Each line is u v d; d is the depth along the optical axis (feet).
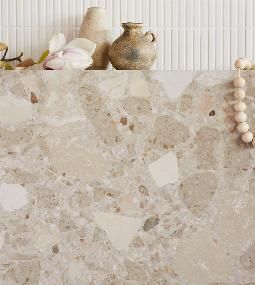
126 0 5.09
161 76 4.27
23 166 4.24
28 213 4.24
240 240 4.28
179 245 4.26
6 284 4.23
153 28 5.12
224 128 4.29
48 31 5.09
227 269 4.27
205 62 5.12
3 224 4.24
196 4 5.11
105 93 4.26
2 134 4.24
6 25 5.08
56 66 4.38
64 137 4.25
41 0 5.07
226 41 5.14
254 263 4.28
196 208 4.27
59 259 4.24
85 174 4.25
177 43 5.12
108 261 4.25
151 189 4.26
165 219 4.27
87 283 4.25
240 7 5.13
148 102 4.27
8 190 4.24
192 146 4.28
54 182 4.24
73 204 4.25
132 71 4.26
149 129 4.27
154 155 4.27
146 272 4.26
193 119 4.28
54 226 4.24
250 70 4.31
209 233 4.27
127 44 4.45
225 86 4.30
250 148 4.29
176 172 4.27
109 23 5.08
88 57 4.48
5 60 4.82
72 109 4.25
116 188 4.26
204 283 4.27
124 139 4.26
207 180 4.28
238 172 4.29
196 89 4.29
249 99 4.29
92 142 4.26
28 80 4.24
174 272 4.26
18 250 4.24
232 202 4.28
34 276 4.24
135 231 4.26
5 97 4.24
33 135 4.24
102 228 4.25
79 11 5.08
